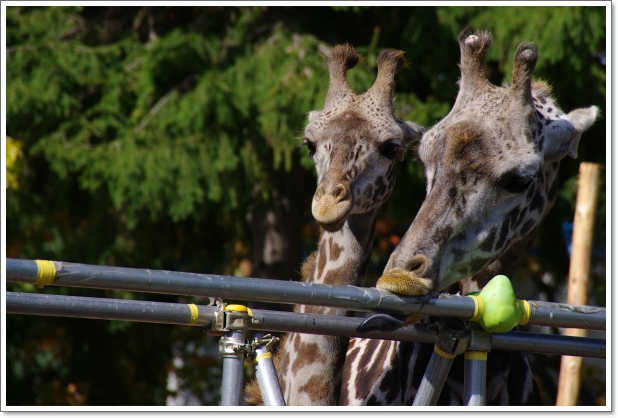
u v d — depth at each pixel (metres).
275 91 27.20
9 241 33.66
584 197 20.94
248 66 28.45
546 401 34.12
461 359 11.41
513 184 10.25
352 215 13.40
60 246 37.31
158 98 29.19
